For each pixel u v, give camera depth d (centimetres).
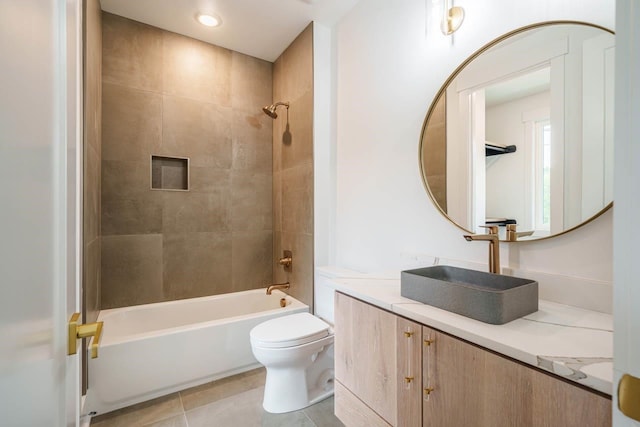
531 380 65
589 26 98
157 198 244
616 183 37
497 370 71
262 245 292
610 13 94
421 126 157
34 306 46
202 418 166
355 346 118
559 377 61
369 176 194
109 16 224
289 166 267
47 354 52
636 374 34
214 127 267
